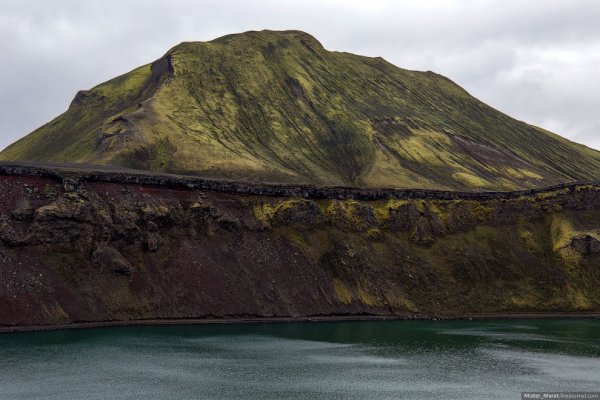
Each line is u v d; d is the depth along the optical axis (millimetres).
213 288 133000
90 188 135625
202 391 81438
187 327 121812
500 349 112625
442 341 118938
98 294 121688
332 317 140125
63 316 115500
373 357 103750
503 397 82250
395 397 81312
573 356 107688
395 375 92438
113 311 121125
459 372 95000
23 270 116875
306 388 84250
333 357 102938
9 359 93312
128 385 82875
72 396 77625
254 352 104375
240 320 130125
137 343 106500
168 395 79312
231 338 114500
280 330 124312
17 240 119750
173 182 148250
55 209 125750
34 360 93188
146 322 121812
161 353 100750
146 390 81125
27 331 110062
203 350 104188
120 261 127375
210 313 129250
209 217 145375
